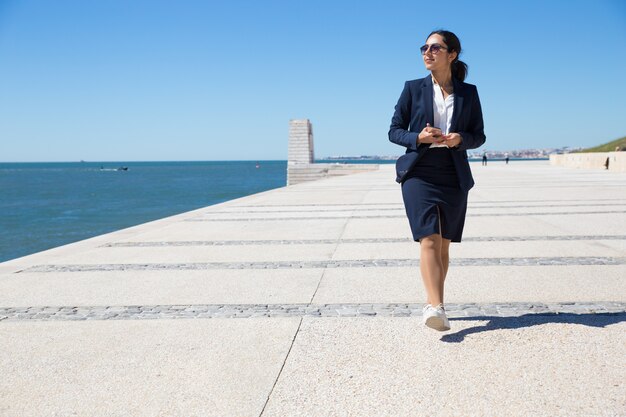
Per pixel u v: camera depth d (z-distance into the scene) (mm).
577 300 4543
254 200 15648
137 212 33906
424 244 3775
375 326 3990
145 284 5527
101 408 2838
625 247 6910
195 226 10062
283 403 2840
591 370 3119
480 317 4141
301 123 40250
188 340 3809
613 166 31828
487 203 12852
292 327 4023
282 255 6957
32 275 6020
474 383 3002
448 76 3902
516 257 6395
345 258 6633
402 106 4012
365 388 2982
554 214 10508
